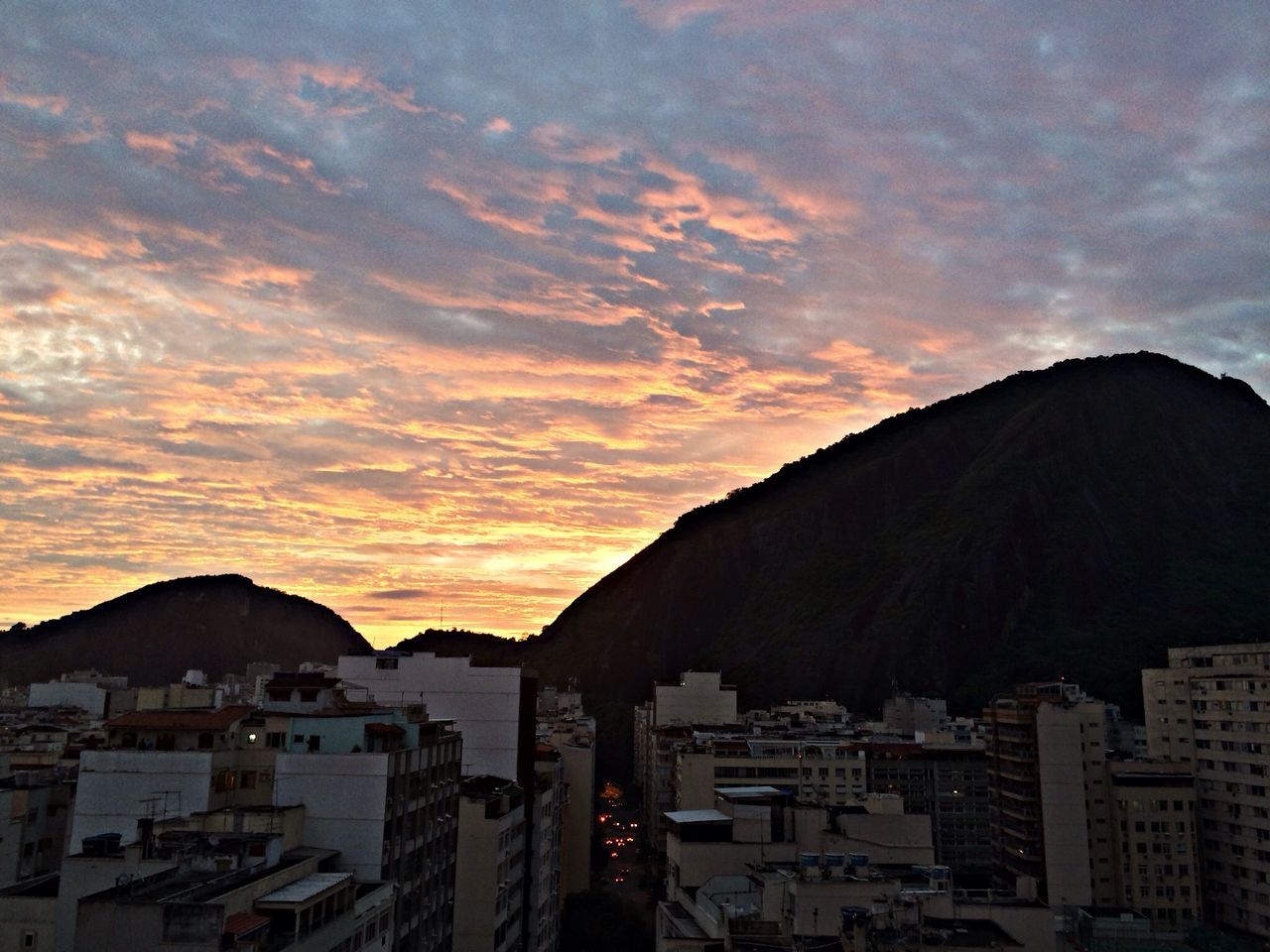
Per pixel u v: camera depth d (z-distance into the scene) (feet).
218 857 196.85
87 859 197.67
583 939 460.96
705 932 269.85
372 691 447.01
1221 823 515.09
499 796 349.82
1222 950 408.87
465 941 331.57
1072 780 529.04
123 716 271.90
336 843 245.45
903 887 264.72
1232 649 527.81
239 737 267.59
